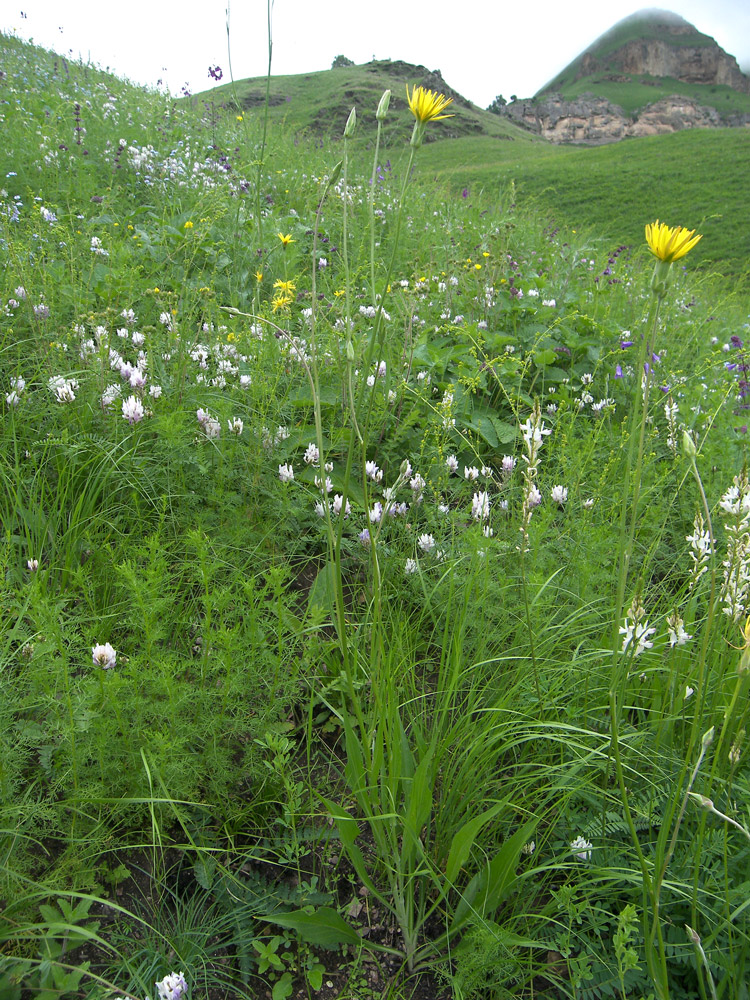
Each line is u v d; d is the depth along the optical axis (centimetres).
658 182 3022
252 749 212
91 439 291
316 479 297
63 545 257
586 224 2559
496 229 764
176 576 245
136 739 194
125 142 711
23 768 199
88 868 181
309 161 977
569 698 232
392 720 193
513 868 177
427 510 303
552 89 15912
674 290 725
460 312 514
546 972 183
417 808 180
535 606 243
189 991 165
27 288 356
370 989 181
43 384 308
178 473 289
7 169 598
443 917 197
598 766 204
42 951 165
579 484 341
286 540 299
